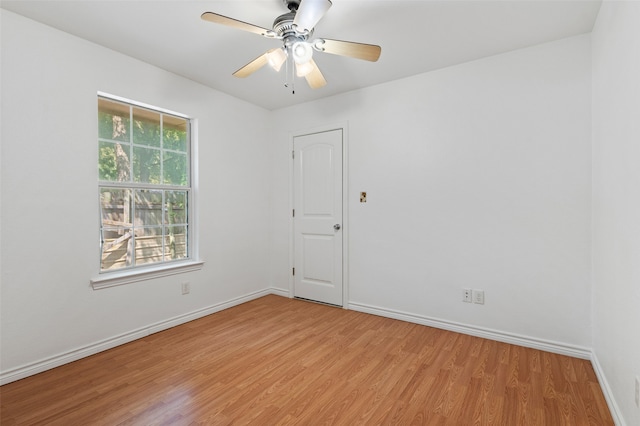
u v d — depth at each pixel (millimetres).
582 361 2328
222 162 3520
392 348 2561
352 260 3506
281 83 3270
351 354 2461
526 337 2580
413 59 2748
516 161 2607
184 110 3127
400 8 2033
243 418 1716
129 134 2795
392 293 3248
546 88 2486
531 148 2549
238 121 3705
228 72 3014
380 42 2459
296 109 3926
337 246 3613
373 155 3334
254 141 3928
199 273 3285
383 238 3289
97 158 2500
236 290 3703
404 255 3164
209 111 3369
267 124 4121
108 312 2562
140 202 2891
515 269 2625
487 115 2723
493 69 2689
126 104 2775
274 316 3316
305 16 1687
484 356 2414
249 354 2465
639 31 1375
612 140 1817
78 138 2389
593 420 1691
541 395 1912
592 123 2314
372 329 2959
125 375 2150
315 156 3770
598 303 2150
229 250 3613
